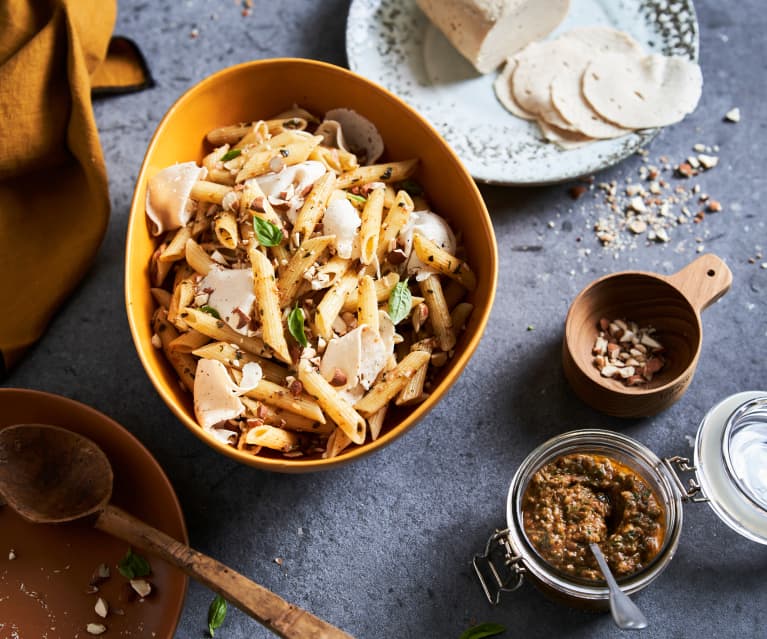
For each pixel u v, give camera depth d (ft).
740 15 2.78
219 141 2.39
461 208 2.32
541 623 2.29
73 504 2.26
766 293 2.52
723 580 2.30
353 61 2.66
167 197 2.25
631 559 2.17
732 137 2.66
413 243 2.23
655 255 2.56
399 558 2.34
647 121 2.55
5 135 2.41
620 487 2.22
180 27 2.79
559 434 2.41
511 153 2.57
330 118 2.43
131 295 2.18
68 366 2.49
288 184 2.24
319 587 2.32
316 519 2.36
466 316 2.25
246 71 2.35
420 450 2.41
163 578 2.28
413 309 2.21
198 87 2.31
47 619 2.26
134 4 2.81
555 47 2.65
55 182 2.56
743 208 2.59
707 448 2.27
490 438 2.41
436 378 2.22
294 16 2.80
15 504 2.24
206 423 2.11
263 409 2.14
